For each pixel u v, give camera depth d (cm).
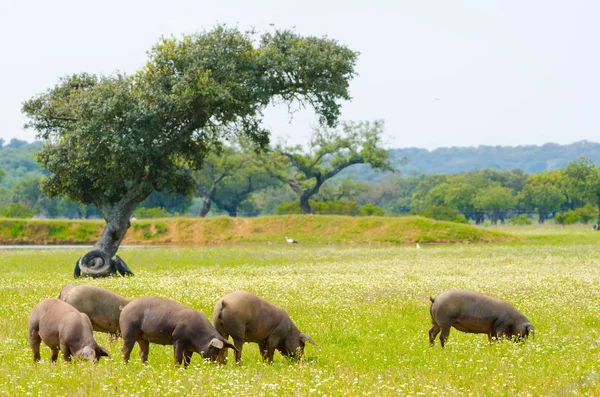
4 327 3086
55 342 2414
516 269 6172
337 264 7062
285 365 2511
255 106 7231
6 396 1892
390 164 18112
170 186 7238
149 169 7038
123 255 8800
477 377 2255
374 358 2612
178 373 2195
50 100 7100
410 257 8169
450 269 6241
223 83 6831
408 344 2903
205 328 2420
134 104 6444
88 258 5947
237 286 4566
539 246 10400
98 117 6400
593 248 9644
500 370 2330
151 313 2442
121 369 2238
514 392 2048
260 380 2147
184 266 7038
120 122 6488
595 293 4391
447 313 2870
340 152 17788
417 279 5197
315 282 4875
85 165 6788
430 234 12638
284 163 18275
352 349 2808
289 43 7381
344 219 13650
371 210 18838
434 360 2553
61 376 2092
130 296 4044
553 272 5850
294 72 7131
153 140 6694
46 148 6994
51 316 2431
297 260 7912
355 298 4119
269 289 4416
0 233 12688
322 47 7400
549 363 2470
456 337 3044
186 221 13962
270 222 13850
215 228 13762
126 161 6512
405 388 2052
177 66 6938
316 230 13475
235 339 2527
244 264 7306
